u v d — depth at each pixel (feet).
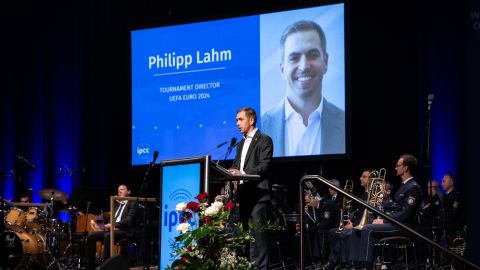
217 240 12.14
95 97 35.73
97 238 27.30
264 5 33.22
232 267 11.95
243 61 30.09
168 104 31.24
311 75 28.96
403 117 31.01
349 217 25.70
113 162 35.73
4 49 35.65
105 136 35.70
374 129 31.48
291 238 26.53
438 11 29.99
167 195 15.17
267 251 17.13
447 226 24.18
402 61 31.12
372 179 23.08
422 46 30.22
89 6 35.63
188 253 11.98
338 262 25.80
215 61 30.53
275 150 29.27
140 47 31.94
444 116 29.73
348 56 28.53
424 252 23.41
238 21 30.27
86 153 35.68
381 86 31.45
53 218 30.01
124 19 35.40
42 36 35.73
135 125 31.81
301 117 28.99
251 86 29.86
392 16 31.35
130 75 32.01
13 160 35.55
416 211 20.89
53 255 28.73
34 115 35.78
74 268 27.73
